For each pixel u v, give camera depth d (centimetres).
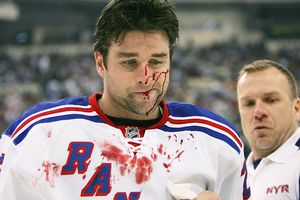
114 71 163
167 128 178
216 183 178
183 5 3434
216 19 3438
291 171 241
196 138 178
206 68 2845
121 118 175
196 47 3338
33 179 165
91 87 2280
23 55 3086
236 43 3334
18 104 2050
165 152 173
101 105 178
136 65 162
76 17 3338
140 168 168
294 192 237
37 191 165
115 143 170
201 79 2670
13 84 2453
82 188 165
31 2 3203
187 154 174
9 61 2869
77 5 3428
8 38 3247
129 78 162
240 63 2977
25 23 3212
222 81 2588
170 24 163
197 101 2045
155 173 169
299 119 267
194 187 173
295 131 259
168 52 166
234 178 184
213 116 186
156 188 167
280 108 251
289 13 3616
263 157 262
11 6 3047
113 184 166
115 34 159
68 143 169
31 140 170
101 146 169
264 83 252
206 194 164
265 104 251
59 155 168
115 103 171
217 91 2283
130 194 166
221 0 3403
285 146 250
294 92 260
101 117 174
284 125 252
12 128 179
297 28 3459
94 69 2711
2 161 171
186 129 179
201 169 173
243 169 187
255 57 3100
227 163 180
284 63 2989
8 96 2194
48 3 3284
